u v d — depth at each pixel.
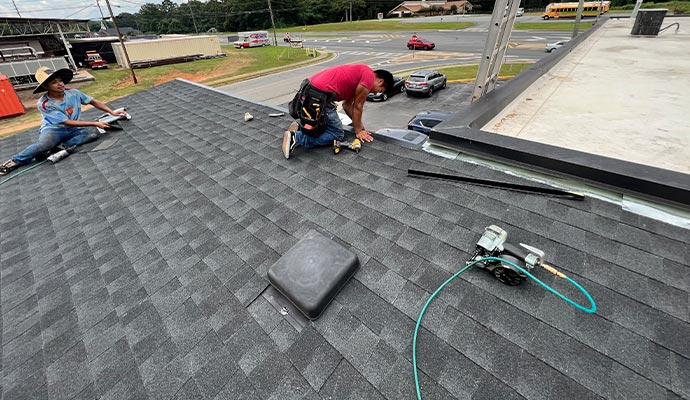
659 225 1.70
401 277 1.68
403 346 1.37
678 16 14.29
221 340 1.51
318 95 2.79
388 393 1.22
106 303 1.84
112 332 1.65
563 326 1.34
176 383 1.37
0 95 16.20
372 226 2.06
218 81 22.89
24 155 3.88
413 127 9.89
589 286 1.47
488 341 1.33
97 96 20.05
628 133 3.12
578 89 4.50
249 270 1.89
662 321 1.30
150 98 6.52
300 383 1.30
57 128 4.04
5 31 24.42
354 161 2.87
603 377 1.16
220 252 2.07
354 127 3.18
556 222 1.83
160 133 4.46
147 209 2.71
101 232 2.50
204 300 1.74
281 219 2.29
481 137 2.51
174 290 1.84
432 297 1.54
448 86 17.81
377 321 1.48
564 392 1.14
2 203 3.22
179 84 7.12
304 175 2.79
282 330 1.52
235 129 4.16
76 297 1.92
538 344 1.29
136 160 3.72
